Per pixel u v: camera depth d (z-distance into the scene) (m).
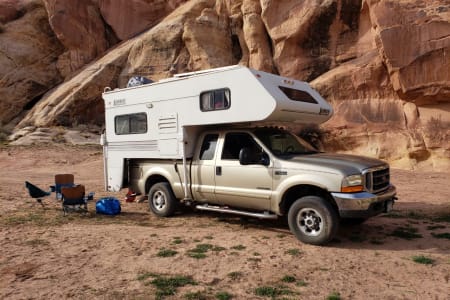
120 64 35.09
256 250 6.20
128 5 40.81
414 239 6.77
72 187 9.12
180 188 8.46
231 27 32.88
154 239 6.90
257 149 7.29
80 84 33.59
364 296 4.43
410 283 4.78
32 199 11.37
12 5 40.25
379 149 19.59
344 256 5.86
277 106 6.88
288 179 6.70
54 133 30.97
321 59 24.78
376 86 20.77
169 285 4.77
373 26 20.78
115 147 9.66
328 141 21.23
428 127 18.34
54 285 4.81
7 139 30.97
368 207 6.13
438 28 17.86
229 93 7.46
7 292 4.61
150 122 8.81
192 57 32.06
